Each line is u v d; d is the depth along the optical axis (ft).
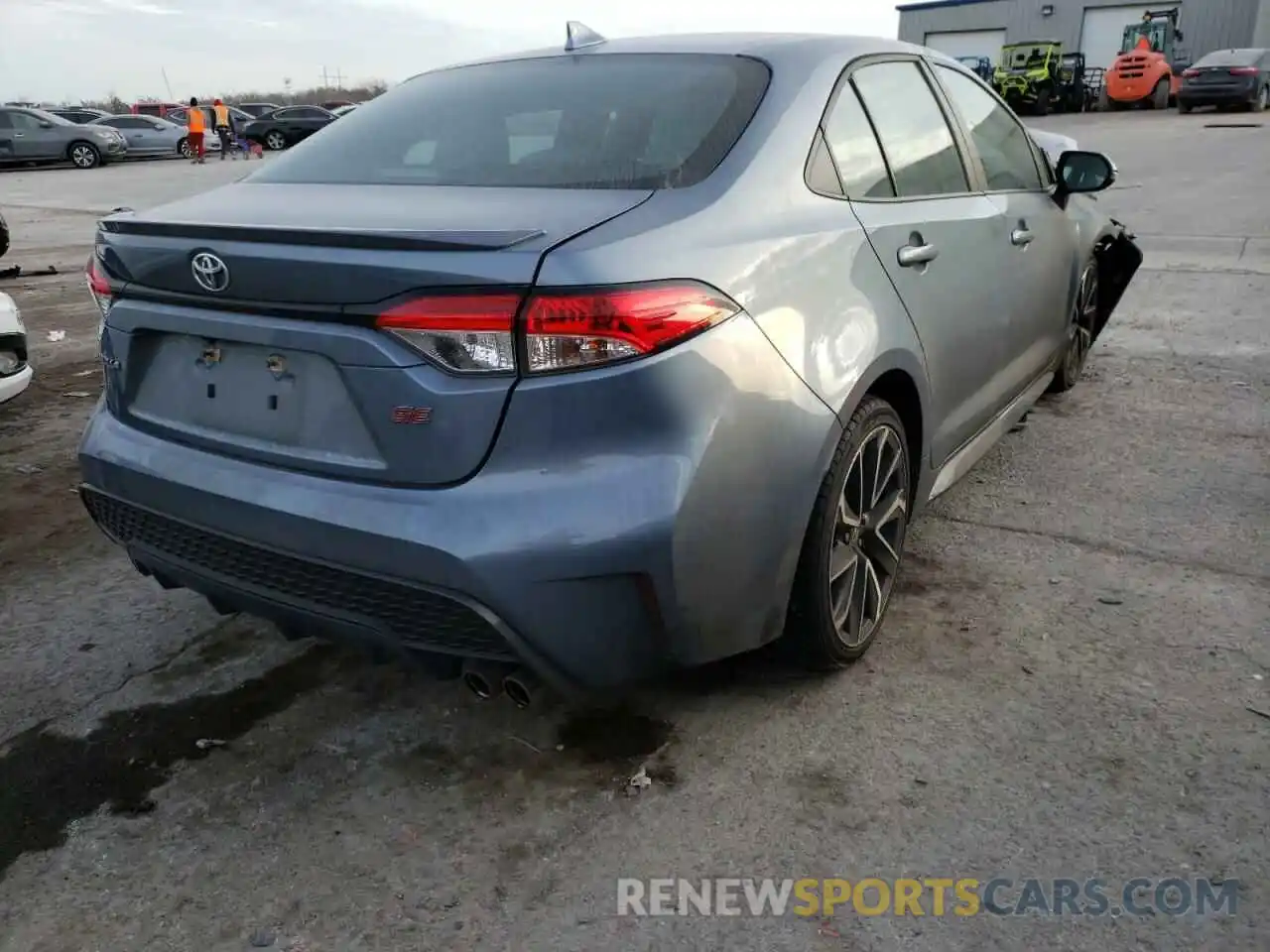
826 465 7.89
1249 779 7.77
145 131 102.73
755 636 7.88
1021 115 99.55
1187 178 44.04
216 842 7.52
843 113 9.25
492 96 9.45
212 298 7.40
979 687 9.00
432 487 6.81
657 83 8.95
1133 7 118.62
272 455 7.45
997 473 13.80
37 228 45.83
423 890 7.03
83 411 17.90
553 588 6.68
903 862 7.11
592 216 7.04
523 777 8.10
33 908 6.95
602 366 6.49
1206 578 10.82
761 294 7.39
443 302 6.45
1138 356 19.04
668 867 7.14
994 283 11.30
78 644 10.18
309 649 10.05
